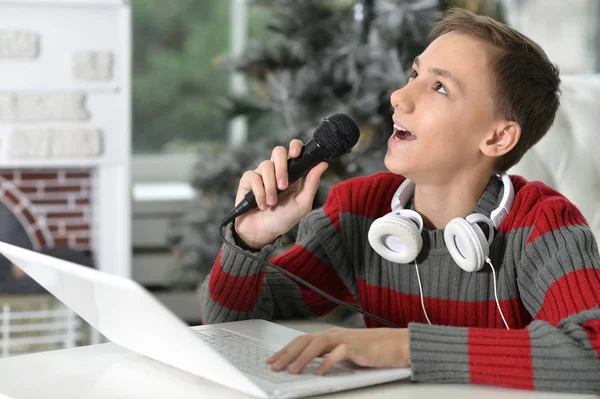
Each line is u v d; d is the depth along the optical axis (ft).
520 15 10.36
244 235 3.77
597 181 5.33
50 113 7.68
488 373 2.93
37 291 7.73
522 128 3.78
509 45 3.72
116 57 7.84
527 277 3.57
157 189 11.94
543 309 3.42
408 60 7.52
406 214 3.75
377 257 4.03
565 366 2.90
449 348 2.98
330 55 8.09
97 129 7.84
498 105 3.66
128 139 7.93
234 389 2.86
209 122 12.24
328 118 3.67
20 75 7.60
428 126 3.60
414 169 3.67
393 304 3.96
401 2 7.51
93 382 2.95
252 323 3.76
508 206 3.76
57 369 3.09
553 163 5.36
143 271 11.28
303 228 4.33
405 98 3.62
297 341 3.03
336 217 4.18
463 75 3.62
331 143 3.62
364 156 7.59
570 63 10.09
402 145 3.68
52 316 7.76
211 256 9.05
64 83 7.72
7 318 7.64
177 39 12.03
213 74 12.17
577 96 5.46
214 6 12.09
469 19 3.80
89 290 2.81
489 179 3.85
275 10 8.47
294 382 2.82
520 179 4.09
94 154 7.83
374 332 3.08
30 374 3.03
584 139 5.36
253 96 10.03
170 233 9.82
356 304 4.41
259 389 2.64
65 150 7.74
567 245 3.41
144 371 3.07
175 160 12.25
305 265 4.17
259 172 3.69
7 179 7.97
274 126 12.00
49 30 7.64
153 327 2.72
